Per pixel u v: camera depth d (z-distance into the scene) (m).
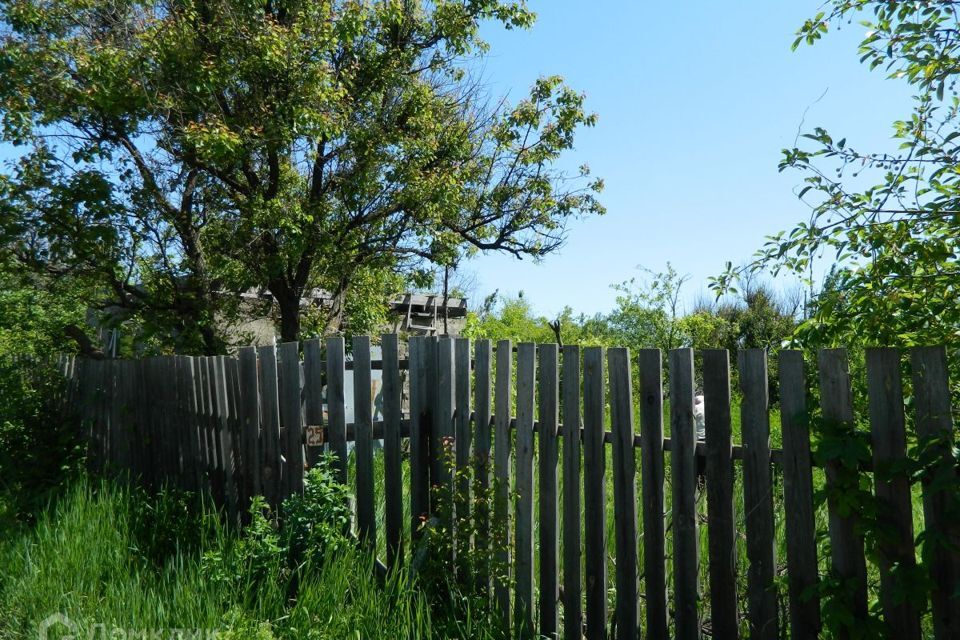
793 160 3.63
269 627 4.14
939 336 3.35
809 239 3.57
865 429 3.44
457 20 11.80
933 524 2.85
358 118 11.59
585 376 3.94
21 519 6.66
